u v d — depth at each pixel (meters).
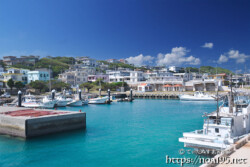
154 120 35.59
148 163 16.45
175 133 25.77
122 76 122.31
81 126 27.73
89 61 165.88
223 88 91.75
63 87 91.25
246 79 119.31
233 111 20.56
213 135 17.12
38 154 18.55
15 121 23.39
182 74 122.19
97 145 21.08
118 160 17.14
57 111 30.28
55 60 161.25
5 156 18.11
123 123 32.94
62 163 16.66
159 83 108.75
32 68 126.44
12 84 80.44
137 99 88.44
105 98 68.31
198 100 76.56
